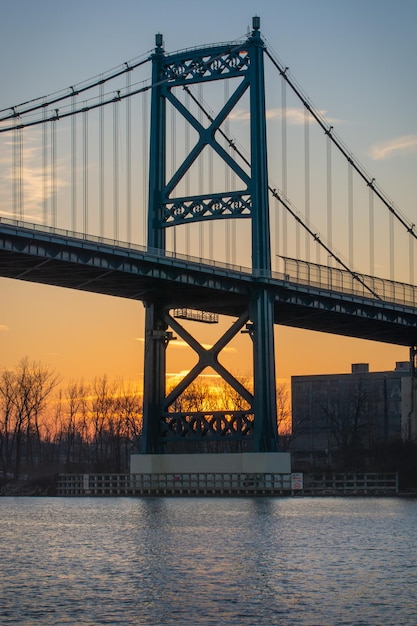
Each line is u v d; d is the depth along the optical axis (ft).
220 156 555.28
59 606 231.30
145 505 495.00
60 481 610.24
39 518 422.41
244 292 550.77
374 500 522.06
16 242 464.24
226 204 551.18
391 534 347.56
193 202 555.69
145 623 217.77
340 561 287.07
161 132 563.48
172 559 291.58
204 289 543.39
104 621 219.20
